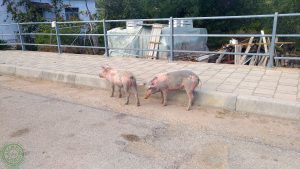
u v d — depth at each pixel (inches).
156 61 311.6
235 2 677.3
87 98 215.9
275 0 641.6
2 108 198.4
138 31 409.1
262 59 359.9
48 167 118.8
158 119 167.6
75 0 754.8
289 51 439.2
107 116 175.6
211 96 182.7
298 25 572.7
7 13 647.1
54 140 144.3
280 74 225.5
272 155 122.6
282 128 148.8
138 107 190.1
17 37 638.5
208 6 657.6
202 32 496.7
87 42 545.3
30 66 312.7
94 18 712.4
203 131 148.6
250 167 114.3
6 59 375.9
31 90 247.1
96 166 118.4
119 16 674.8
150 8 657.6
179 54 412.8
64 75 265.3
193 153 126.6
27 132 155.3
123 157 125.1
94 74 255.4
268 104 163.8
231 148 129.7
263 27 639.1
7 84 274.2
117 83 197.3
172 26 291.6
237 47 379.6
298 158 119.8
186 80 176.9
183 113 175.6
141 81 223.9
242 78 218.2
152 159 122.6
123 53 423.2
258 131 146.3
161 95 200.7
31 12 655.8
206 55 418.3
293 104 157.2
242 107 172.4
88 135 148.9
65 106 198.2
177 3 625.3
